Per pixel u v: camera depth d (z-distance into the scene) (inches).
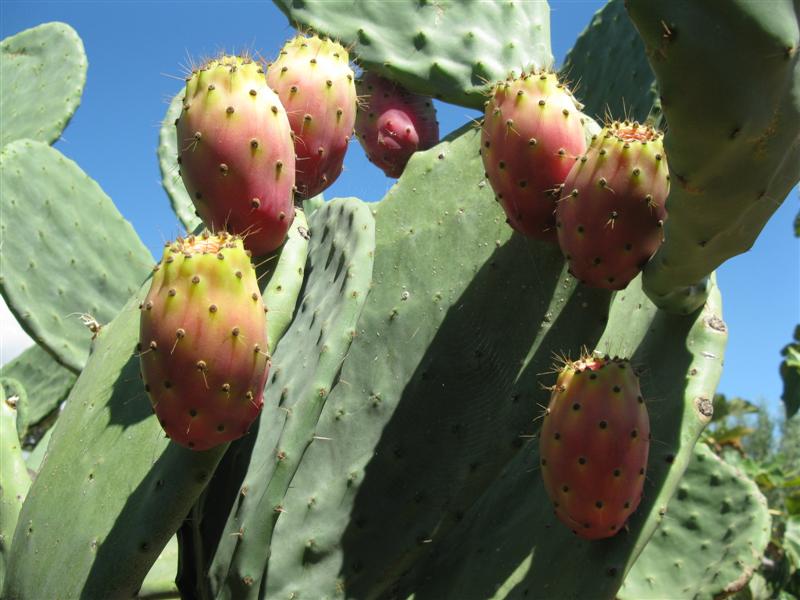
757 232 15.6
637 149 17.5
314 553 19.6
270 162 17.5
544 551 18.4
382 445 20.4
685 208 15.0
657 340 19.5
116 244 31.5
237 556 17.3
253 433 19.0
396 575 19.6
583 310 19.8
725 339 19.1
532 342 20.1
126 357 20.7
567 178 18.3
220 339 15.1
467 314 20.9
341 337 18.0
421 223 22.3
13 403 22.9
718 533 26.1
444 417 20.3
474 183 22.2
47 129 36.9
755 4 12.4
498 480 20.6
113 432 19.1
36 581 17.9
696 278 17.4
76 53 37.9
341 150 20.4
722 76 12.7
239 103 17.4
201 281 15.1
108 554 16.9
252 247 18.0
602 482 16.5
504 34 25.4
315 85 19.7
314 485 20.1
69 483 18.9
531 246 20.7
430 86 25.1
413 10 25.4
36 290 29.6
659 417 18.5
